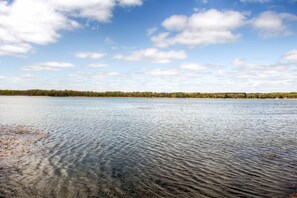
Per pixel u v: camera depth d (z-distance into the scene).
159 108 102.31
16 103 131.88
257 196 14.90
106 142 29.86
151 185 16.52
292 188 16.05
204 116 67.06
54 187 15.88
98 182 16.89
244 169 19.81
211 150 26.25
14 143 27.98
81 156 23.25
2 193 14.74
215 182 17.06
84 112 76.06
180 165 20.88
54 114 67.56
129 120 54.88
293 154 24.56
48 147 26.55
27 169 19.05
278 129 42.59
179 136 34.62
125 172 18.97
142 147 27.42
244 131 39.97
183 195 15.04
